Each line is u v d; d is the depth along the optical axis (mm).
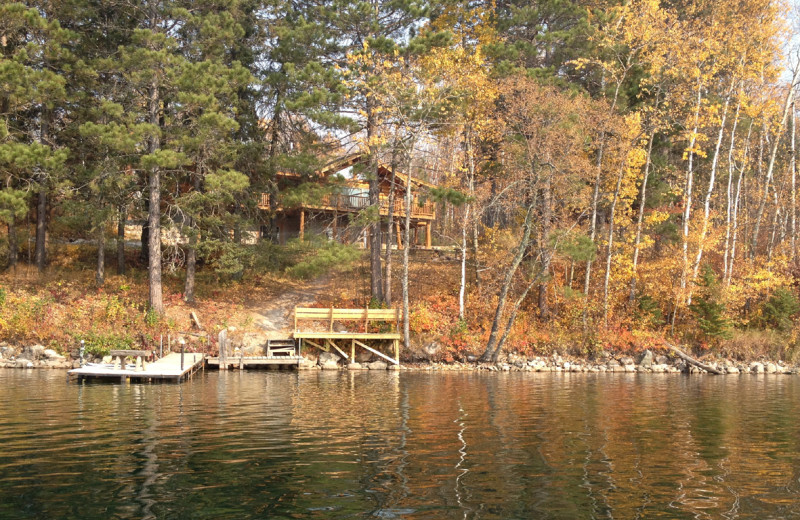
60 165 25078
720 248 37781
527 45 31219
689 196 33156
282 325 31109
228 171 28500
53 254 34875
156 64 26406
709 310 31078
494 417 15281
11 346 26219
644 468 10445
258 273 36031
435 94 27859
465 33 31953
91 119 28984
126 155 28328
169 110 29125
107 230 31891
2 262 32156
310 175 30188
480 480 9516
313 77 26953
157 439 12055
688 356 29984
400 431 13266
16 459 10359
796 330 32531
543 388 21625
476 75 29031
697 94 32906
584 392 20734
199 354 27281
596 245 28281
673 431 13828
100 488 8773
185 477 9414
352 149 30156
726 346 31500
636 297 33562
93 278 32188
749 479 9844
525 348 30234
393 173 31078
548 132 27703
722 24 32469
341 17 28734
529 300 34625
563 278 35188
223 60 31109
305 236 28453
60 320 27562
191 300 31859
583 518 7891
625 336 30844
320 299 33938
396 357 28328
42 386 19781
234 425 13656
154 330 27984
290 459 10609
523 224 30062
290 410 15883
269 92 31906
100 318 28109
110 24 29062
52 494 8484
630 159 30984
